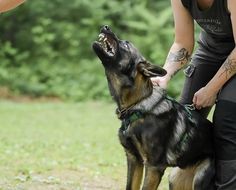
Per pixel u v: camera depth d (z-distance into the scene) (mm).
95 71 20250
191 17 6195
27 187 7383
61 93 19625
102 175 8461
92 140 11812
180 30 6238
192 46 6305
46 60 20922
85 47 21297
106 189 7582
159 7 21969
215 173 6078
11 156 9648
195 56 6461
